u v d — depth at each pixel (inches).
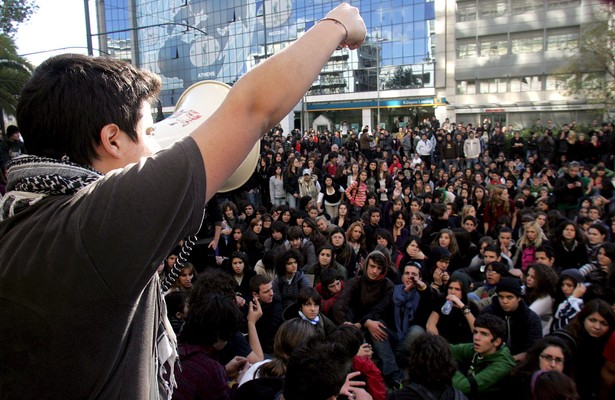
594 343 128.6
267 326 177.5
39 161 30.0
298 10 1664.6
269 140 784.3
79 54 32.6
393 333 175.3
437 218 299.3
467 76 1298.0
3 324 25.5
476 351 138.0
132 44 2057.1
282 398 83.0
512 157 711.7
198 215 27.1
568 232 241.3
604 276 188.9
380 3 1492.4
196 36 1907.0
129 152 32.1
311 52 31.2
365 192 406.0
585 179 418.0
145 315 30.7
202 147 27.2
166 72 1999.3
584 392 127.9
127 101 31.5
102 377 26.9
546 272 177.0
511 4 1201.4
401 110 1515.7
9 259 26.5
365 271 189.2
